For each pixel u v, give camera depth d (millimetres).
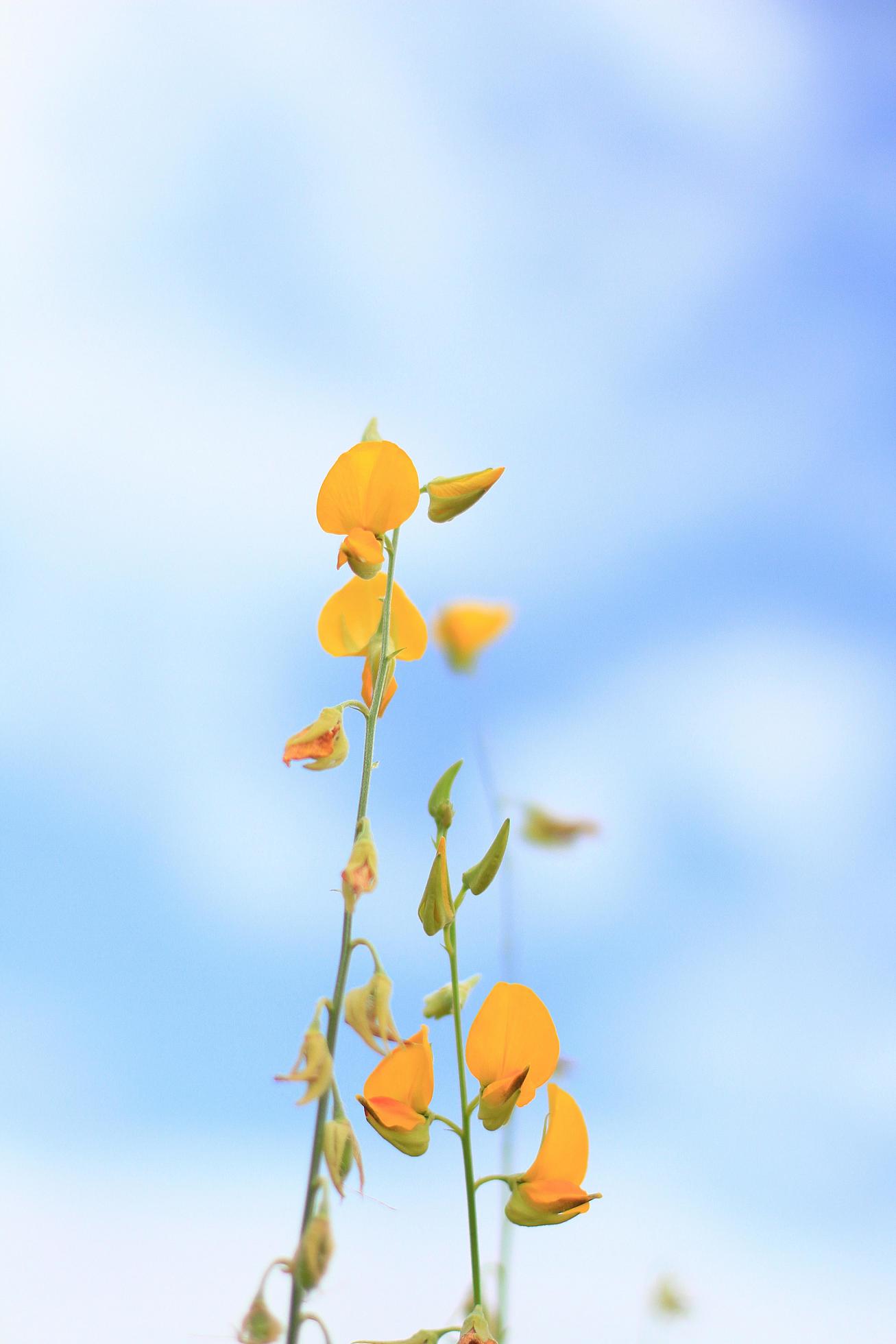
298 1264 848
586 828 1083
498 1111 890
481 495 909
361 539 903
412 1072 894
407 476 907
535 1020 907
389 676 907
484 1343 874
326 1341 849
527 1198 892
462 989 924
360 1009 861
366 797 885
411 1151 887
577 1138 900
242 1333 852
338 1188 851
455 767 893
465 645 1122
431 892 889
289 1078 854
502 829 893
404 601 930
